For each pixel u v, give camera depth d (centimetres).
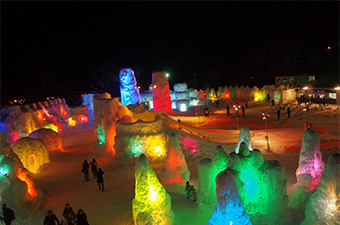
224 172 808
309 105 3158
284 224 892
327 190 781
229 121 2959
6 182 1226
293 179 1370
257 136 2256
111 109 2002
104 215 1172
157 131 1833
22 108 2434
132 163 1752
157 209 938
